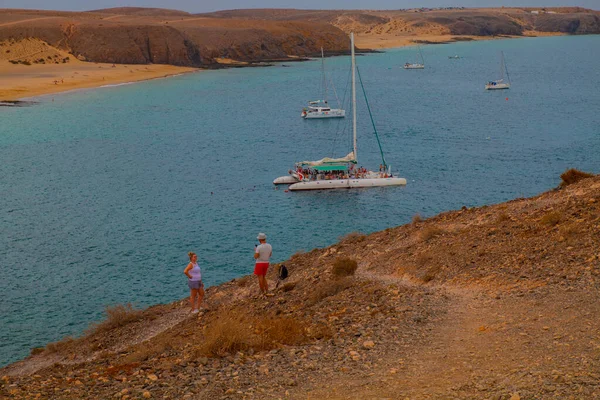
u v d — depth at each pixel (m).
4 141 86.81
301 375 10.48
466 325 12.34
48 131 95.12
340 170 62.41
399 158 73.44
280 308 16.91
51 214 51.28
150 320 20.34
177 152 79.75
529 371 9.20
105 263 39.31
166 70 198.00
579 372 8.76
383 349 11.45
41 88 146.25
